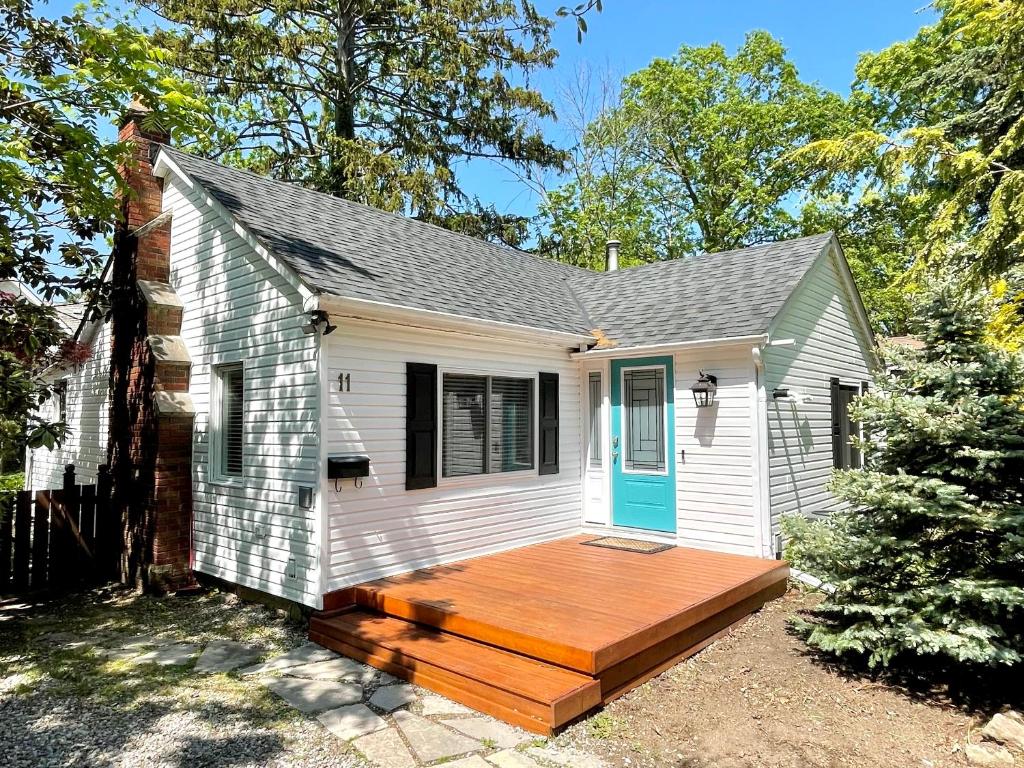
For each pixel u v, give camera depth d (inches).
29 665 196.5
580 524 345.1
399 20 749.3
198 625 235.8
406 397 254.7
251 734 149.8
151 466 287.1
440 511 267.1
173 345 293.6
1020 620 180.4
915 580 193.9
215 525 277.3
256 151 808.9
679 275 400.8
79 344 323.0
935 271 253.1
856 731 154.9
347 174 695.7
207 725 154.6
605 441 340.8
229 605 257.8
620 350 317.7
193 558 289.9
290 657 202.5
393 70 749.9
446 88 782.5
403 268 295.4
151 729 152.5
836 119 868.6
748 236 946.7
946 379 196.4
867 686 180.9
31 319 281.0
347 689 176.6
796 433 327.0
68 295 309.3
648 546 305.7
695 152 971.9
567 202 964.6
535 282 406.6
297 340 237.6
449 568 259.1
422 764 136.1
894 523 197.3
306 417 231.5
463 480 278.4
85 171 276.4
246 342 262.7
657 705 165.9
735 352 294.0
